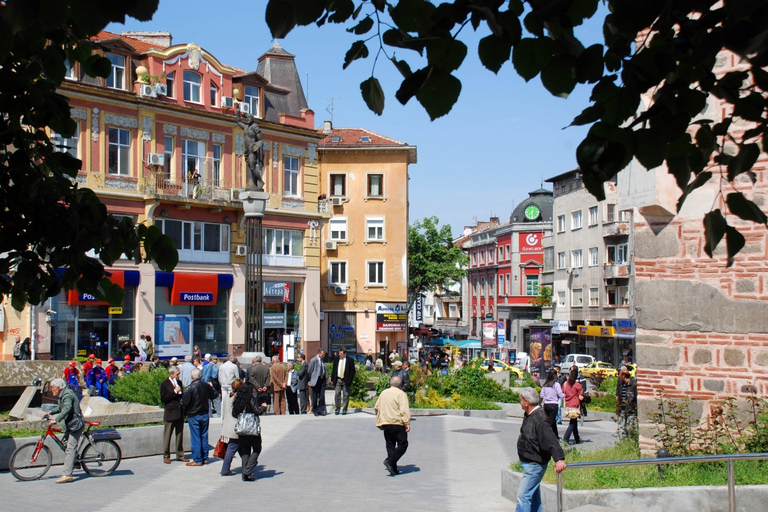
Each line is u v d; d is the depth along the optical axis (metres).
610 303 59.50
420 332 75.38
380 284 55.44
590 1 3.34
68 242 5.57
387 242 55.78
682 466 10.32
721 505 9.37
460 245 103.81
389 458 14.80
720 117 10.43
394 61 3.67
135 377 20.77
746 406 11.01
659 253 11.70
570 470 11.10
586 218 63.00
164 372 20.88
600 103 3.47
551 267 70.56
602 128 3.49
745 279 11.09
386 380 28.52
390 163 56.06
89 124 37.12
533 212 83.94
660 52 3.33
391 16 3.61
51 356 35.38
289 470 15.23
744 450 10.46
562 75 3.44
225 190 42.09
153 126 39.53
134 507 11.77
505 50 3.39
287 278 46.22
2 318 34.19
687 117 3.50
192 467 15.41
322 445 18.53
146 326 38.56
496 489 13.45
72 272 5.75
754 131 3.79
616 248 59.25
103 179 37.50
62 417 13.71
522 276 83.56
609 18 3.29
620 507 9.78
